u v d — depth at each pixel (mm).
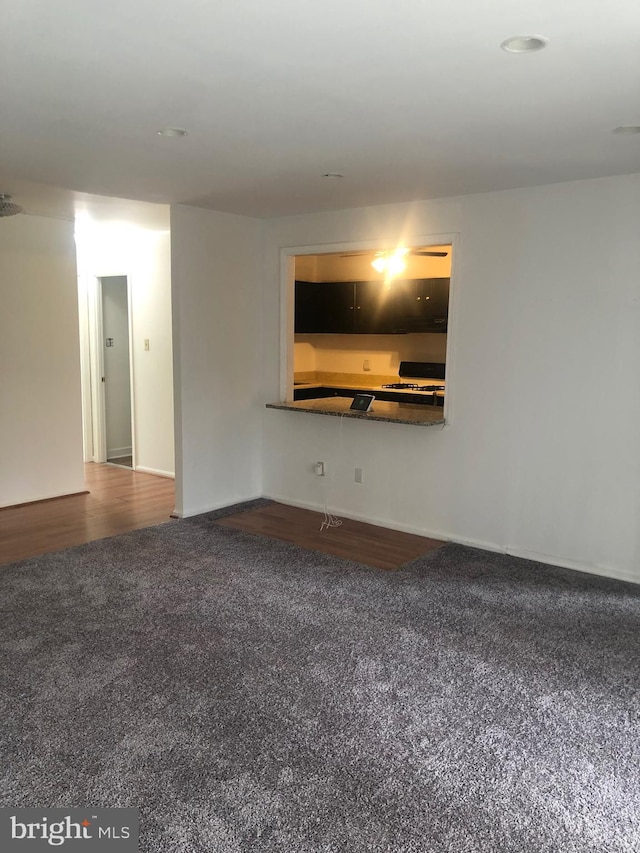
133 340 6422
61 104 2486
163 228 5773
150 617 3207
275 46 1970
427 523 4543
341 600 3441
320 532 4617
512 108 2480
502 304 4020
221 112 2559
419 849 1804
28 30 1869
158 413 6355
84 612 3256
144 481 6195
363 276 6953
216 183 3828
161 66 2129
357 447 4863
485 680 2668
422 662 2805
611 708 2479
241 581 3686
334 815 1920
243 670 2721
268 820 1897
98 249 6570
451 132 2789
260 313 5285
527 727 2354
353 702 2500
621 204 3545
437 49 1977
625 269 3572
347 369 7348
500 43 1931
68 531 4609
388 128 2748
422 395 6102
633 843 1830
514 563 4027
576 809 1956
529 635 3066
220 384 5051
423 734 2307
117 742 2238
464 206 4098
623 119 2594
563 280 3779
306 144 2996
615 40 1900
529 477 4047
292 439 5258
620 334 3627
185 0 1693
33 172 3590
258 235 5172
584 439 3814
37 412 5363
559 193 3732
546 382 3908
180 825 1874
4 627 3078
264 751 2205
